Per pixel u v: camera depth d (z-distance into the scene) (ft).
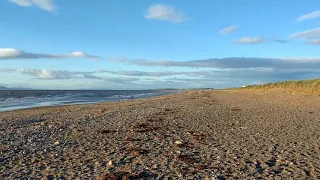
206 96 244.22
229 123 75.41
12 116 106.83
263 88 296.71
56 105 175.22
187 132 62.75
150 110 112.68
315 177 34.53
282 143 51.83
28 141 55.98
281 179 33.96
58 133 64.13
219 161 41.04
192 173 35.91
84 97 317.22
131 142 53.47
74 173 36.35
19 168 38.86
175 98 219.41
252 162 40.60
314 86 200.54
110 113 103.65
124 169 37.65
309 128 66.49
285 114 92.53
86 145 51.67
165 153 45.42
